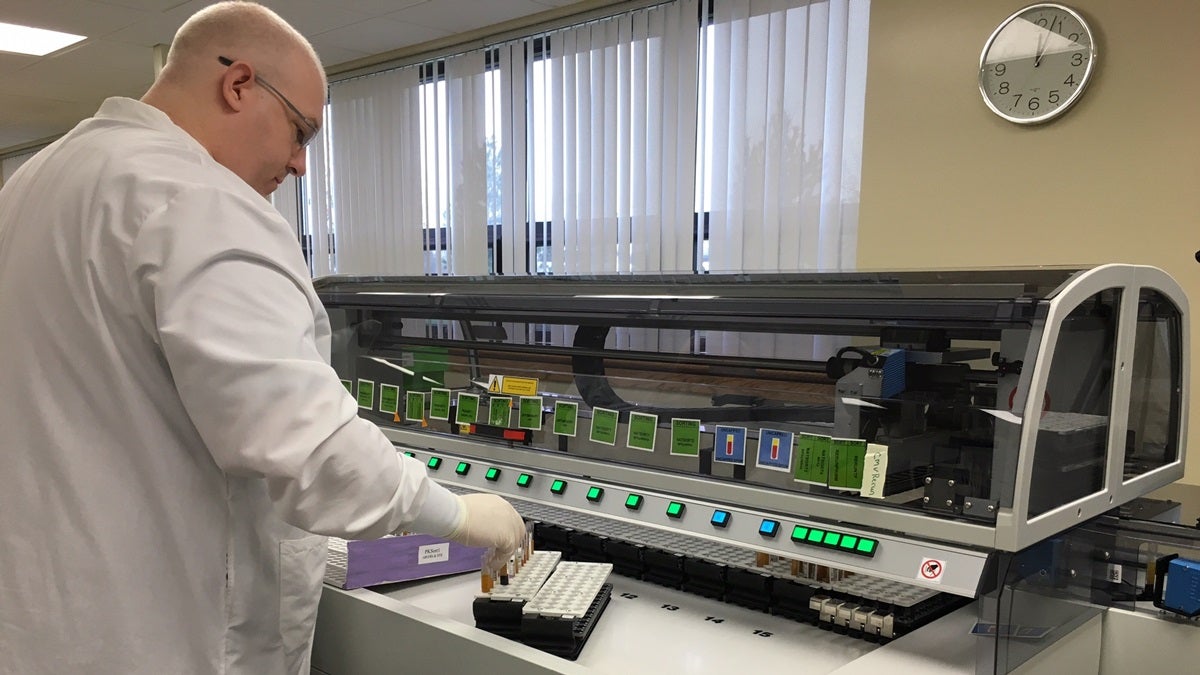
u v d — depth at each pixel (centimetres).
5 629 93
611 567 134
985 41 270
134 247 89
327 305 191
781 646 116
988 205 275
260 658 108
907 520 105
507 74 414
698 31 348
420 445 169
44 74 487
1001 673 100
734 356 131
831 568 123
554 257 407
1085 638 123
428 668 118
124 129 100
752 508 121
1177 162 238
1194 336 239
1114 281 112
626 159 374
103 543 93
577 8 378
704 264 358
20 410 94
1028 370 98
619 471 136
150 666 95
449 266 455
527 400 153
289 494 87
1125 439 123
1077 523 110
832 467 114
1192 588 118
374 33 419
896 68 292
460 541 110
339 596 132
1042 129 262
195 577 98
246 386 85
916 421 109
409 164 465
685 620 125
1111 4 246
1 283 98
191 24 104
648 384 141
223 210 91
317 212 521
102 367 93
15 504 93
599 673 100
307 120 109
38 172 104
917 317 110
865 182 303
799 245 328
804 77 321
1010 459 98
